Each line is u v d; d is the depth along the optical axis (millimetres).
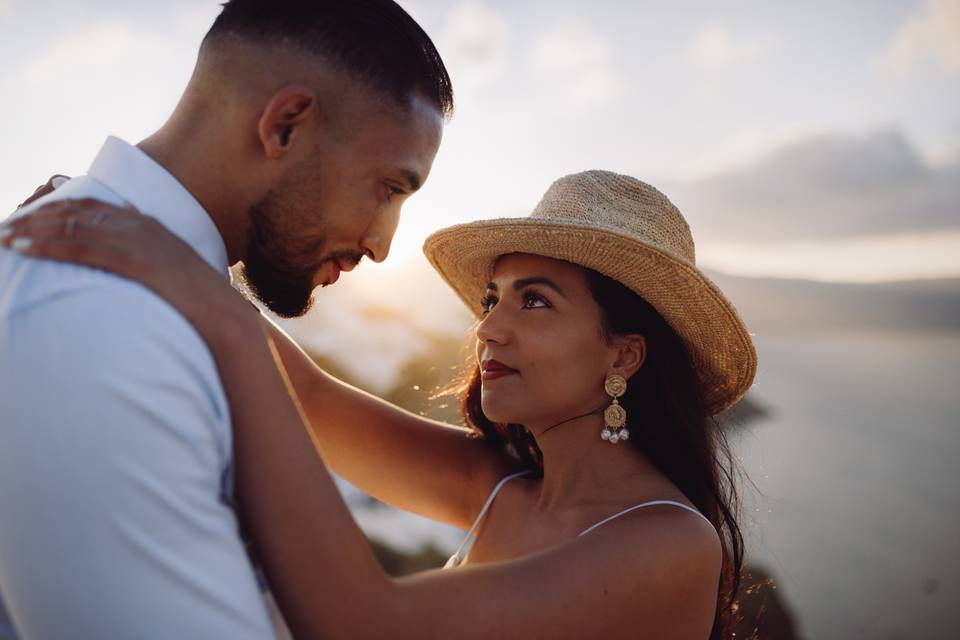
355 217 1435
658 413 1900
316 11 1339
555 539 1753
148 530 972
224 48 1329
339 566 1117
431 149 1493
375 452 2133
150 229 1134
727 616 1973
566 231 1729
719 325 1869
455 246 2025
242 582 1047
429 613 1208
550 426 1871
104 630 967
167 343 1027
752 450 9711
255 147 1332
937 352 19953
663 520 1598
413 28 1443
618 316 1840
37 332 1007
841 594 6332
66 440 969
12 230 1117
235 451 1115
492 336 1817
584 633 1394
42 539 971
